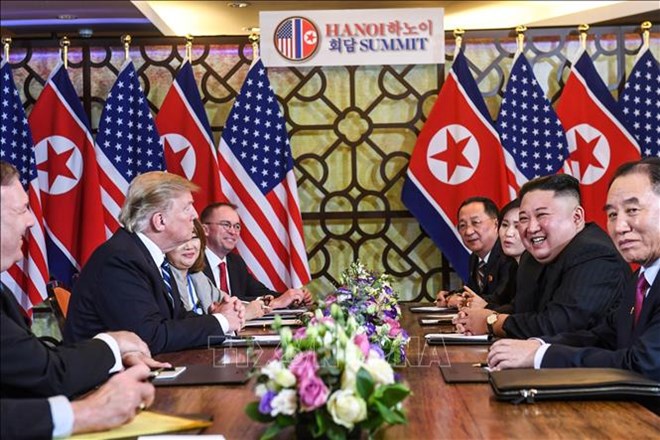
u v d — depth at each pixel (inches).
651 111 253.6
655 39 265.6
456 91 258.1
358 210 269.1
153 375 96.3
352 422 60.8
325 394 60.9
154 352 125.3
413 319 174.9
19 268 239.5
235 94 266.1
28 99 263.0
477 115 256.8
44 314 257.9
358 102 268.4
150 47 265.4
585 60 257.9
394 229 269.0
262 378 64.1
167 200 138.3
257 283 239.9
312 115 268.7
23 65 263.0
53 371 85.4
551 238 142.2
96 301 130.1
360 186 268.7
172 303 137.8
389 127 267.9
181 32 311.9
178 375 96.2
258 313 171.6
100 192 247.6
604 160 254.8
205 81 266.4
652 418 73.7
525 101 256.4
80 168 249.1
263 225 253.3
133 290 129.3
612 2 288.5
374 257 269.1
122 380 74.3
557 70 266.4
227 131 256.1
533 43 266.4
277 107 257.0
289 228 252.7
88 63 264.2
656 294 101.6
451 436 68.5
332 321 71.7
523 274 155.9
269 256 253.0
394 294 157.6
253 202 253.8
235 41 265.6
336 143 268.1
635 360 94.1
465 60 259.3
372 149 268.2
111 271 130.2
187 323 129.3
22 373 83.1
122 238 135.9
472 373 95.7
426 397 84.0
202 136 254.1
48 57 264.1
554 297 136.6
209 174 253.4
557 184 142.6
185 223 139.9
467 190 255.6
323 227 269.0
